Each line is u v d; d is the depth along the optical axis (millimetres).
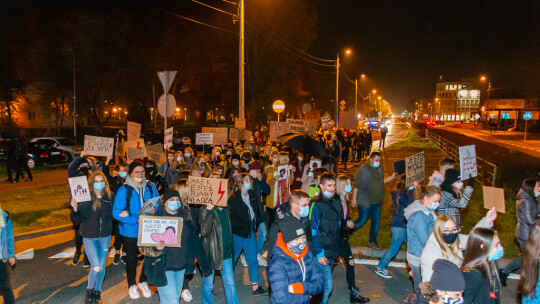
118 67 37656
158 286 4805
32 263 7621
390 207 11562
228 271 5371
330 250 5094
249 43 36500
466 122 131125
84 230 5598
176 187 5227
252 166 7164
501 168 17953
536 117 64125
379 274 6902
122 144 11016
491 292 3598
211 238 5223
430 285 3053
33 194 13789
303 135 8328
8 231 5164
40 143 23656
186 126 61781
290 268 3635
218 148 11938
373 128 67562
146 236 4703
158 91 41500
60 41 37250
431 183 6270
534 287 3951
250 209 6246
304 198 3945
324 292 5113
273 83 37219
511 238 8477
